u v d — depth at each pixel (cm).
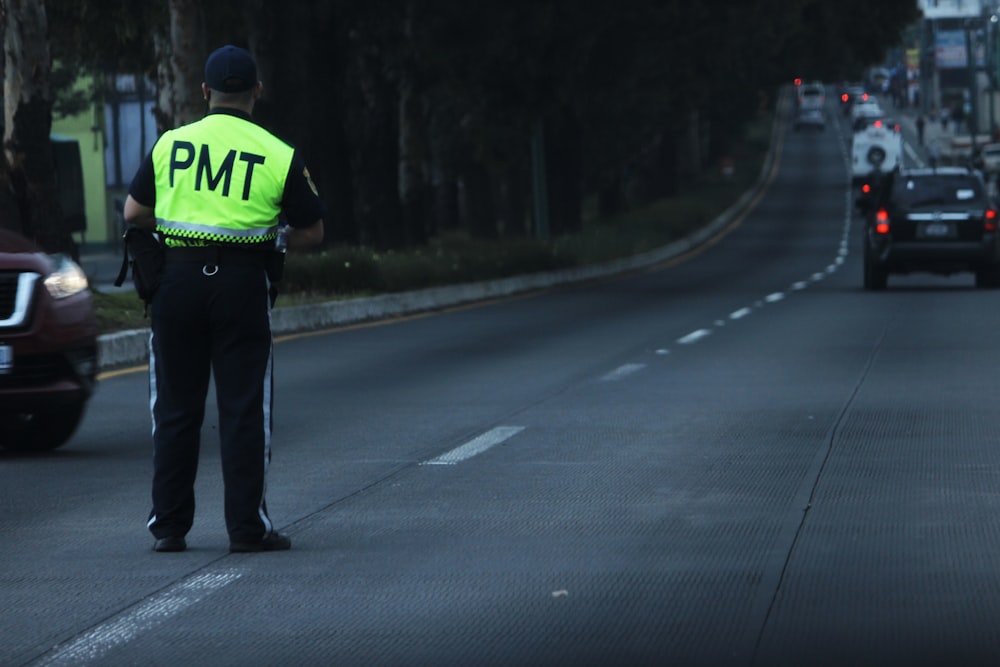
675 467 3139
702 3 14000
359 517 2666
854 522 2533
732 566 2227
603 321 7925
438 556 2336
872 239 9894
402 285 9612
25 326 3434
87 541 2505
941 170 9875
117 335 5950
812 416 3903
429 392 4653
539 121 13888
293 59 9994
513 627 1919
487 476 3072
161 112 9756
